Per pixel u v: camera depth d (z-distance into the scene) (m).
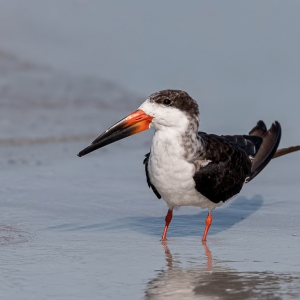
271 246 10.43
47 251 9.98
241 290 8.49
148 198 13.23
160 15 26.73
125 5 27.53
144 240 10.77
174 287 8.57
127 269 9.25
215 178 10.39
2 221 11.43
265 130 12.46
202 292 8.43
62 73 22.42
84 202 12.81
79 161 15.80
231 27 25.62
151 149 10.28
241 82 21.92
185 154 10.09
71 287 8.50
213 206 10.86
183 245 10.52
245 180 11.48
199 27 25.73
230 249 10.28
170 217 10.90
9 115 18.59
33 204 12.52
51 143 16.92
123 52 24.33
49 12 27.31
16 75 21.77
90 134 17.62
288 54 23.73
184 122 10.03
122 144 17.72
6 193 13.12
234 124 18.69
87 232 11.10
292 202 13.02
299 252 10.10
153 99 10.12
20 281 8.66
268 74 22.44
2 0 27.73
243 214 12.30
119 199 13.11
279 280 8.87
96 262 9.52
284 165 15.66
